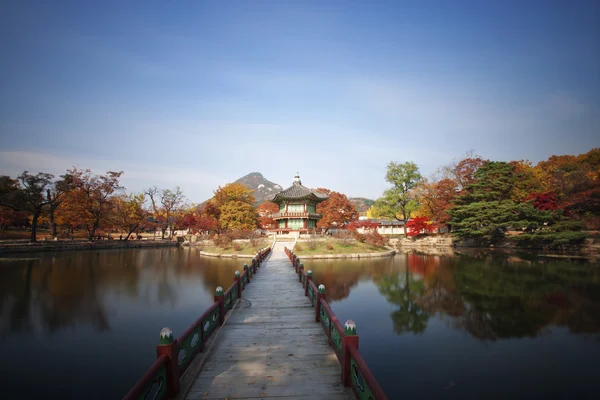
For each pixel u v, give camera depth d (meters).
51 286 23.39
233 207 64.31
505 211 43.88
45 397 9.00
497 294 20.81
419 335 13.61
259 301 13.28
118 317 16.16
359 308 17.62
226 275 28.09
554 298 19.73
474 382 9.73
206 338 8.25
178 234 85.44
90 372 10.45
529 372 10.36
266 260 30.52
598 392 9.22
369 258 40.84
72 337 13.44
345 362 5.99
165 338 5.31
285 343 8.46
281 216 59.19
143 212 66.19
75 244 50.53
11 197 45.25
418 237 58.72
